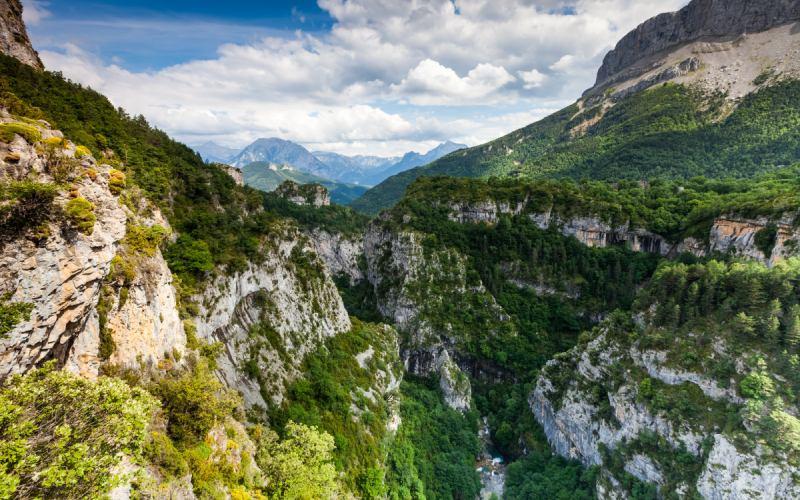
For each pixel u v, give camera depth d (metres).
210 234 58.00
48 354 20.88
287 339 60.75
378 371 77.94
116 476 16.80
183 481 24.64
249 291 56.19
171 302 36.47
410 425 78.19
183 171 71.69
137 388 24.19
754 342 55.97
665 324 66.56
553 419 77.50
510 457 83.69
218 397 35.69
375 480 55.09
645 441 59.31
